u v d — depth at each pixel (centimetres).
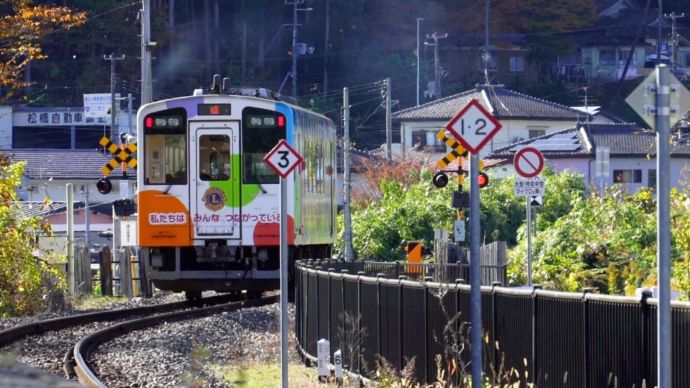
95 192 15175
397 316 3644
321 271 4469
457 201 7862
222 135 6262
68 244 7844
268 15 18888
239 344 4772
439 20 19488
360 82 18638
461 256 7225
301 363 4562
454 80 19412
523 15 19875
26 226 7169
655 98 2172
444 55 19538
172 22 17912
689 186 6041
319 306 4475
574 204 7906
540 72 19975
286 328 3447
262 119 6259
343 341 4044
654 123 2173
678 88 2195
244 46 18525
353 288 4044
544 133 16662
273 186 6262
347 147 11669
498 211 11050
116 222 9112
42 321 5450
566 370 2761
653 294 2700
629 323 2522
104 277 8394
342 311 4134
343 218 11969
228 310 6303
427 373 3422
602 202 7712
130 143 8562
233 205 6259
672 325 2406
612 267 6100
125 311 6238
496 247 6469
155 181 6253
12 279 6931
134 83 17025
